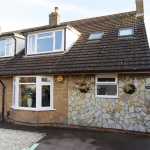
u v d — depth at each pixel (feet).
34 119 44.45
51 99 45.42
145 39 42.34
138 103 37.73
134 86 38.22
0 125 45.01
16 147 30.37
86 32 54.34
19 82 48.49
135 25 48.47
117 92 39.52
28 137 35.22
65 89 44.32
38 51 52.47
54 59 47.60
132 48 41.57
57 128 42.09
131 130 37.88
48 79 45.78
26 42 54.08
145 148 29.78
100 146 30.71
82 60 43.75
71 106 43.47
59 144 31.68
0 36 59.47
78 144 31.65
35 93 45.52
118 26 51.13
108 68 39.01
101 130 40.19
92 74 41.86
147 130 36.73
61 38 49.39
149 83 37.11
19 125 44.98
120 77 39.55
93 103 41.47
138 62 37.91
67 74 43.04
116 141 32.99
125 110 38.63
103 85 41.22
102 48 45.01
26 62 50.93
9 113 49.93
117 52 42.19
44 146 30.86
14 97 49.32
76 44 50.19
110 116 39.78
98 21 59.21
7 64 53.88
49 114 44.91
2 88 52.39
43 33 51.98
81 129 41.24
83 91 42.34
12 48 57.21
